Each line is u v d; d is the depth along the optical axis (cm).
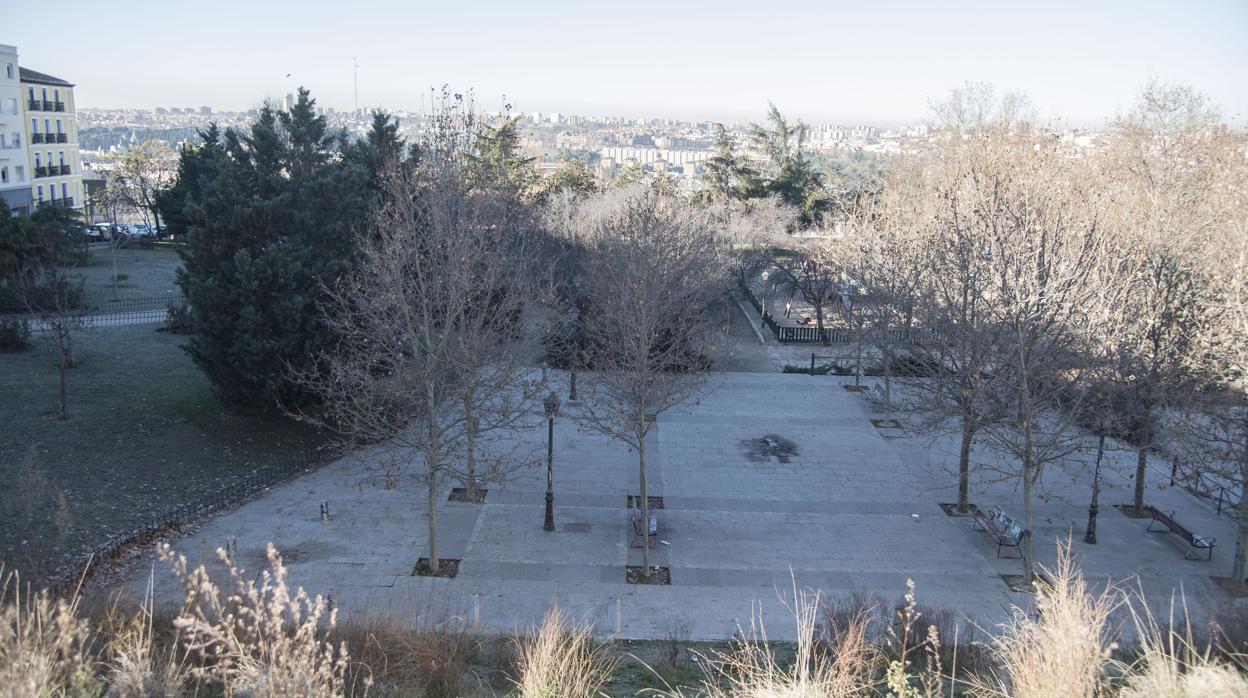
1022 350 1784
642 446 1820
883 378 3344
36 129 6278
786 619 1608
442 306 2138
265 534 1933
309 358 2433
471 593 1689
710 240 3641
